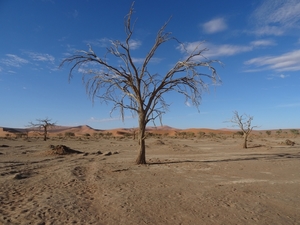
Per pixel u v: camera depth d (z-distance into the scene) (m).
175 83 15.62
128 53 14.52
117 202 7.18
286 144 38.12
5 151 25.95
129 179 10.86
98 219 5.79
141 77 15.41
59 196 7.83
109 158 20.20
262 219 5.93
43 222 5.50
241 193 8.48
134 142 50.97
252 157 20.92
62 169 13.67
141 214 6.18
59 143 44.16
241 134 76.69
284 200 7.64
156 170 13.48
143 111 15.77
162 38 14.98
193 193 8.39
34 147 33.16
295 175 12.22
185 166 15.09
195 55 14.76
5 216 5.83
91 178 11.02
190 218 5.95
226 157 21.16
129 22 14.17
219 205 7.02
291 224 5.66
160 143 39.03
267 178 11.37
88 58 14.16
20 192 8.41
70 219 5.73
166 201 7.36
